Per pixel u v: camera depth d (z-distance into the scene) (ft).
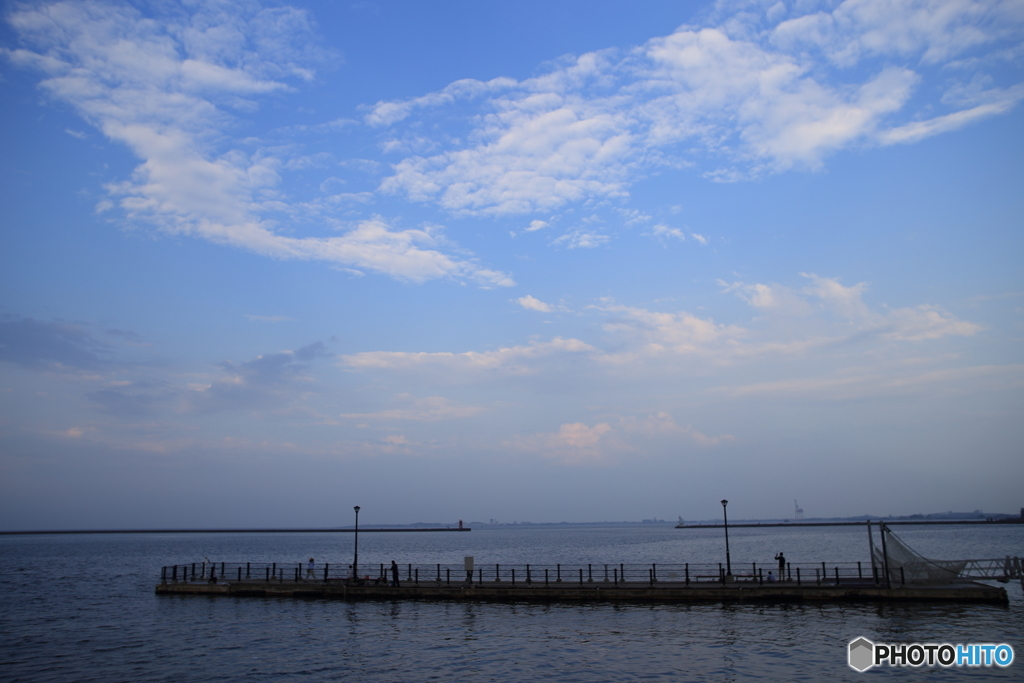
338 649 115.24
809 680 90.94
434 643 118.73
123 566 373.40
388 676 97.40
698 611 143.02
